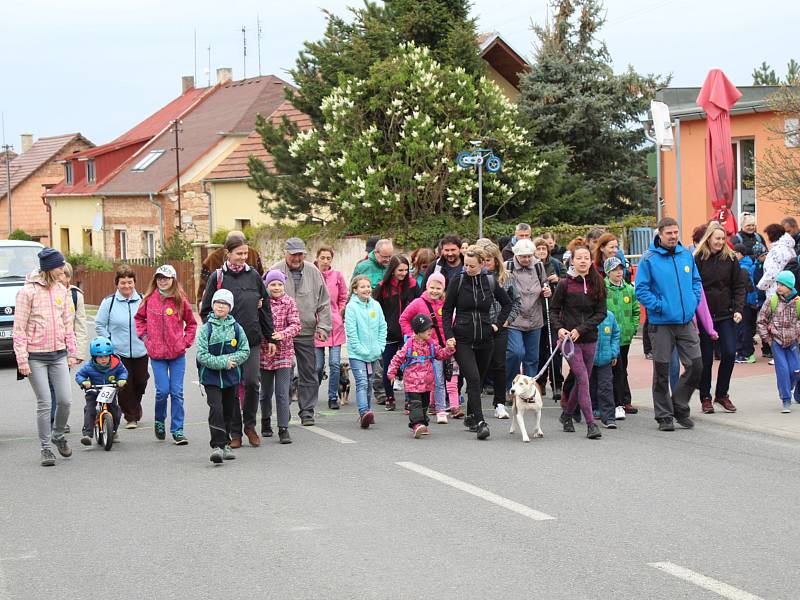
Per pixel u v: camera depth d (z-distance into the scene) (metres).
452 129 27.95
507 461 10.32
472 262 11.70
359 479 9.60
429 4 31.44
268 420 12.19
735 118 23.70
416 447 11.20
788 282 12.52
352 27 32.03
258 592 6.41
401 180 27.73
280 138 31.81
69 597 6.43
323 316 12.84
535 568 6.77
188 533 7.86
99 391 11.62
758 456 10.45
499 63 38.47
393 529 7.80
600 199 34.81
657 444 11.15
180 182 46.44
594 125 34.56
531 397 11.41
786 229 16.47
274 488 9.32
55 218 59.31
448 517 8.12
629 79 34.97
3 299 21.05
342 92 28.75
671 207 25.67
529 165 29.38
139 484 9.66
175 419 11.86
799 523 7.85
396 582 6.53
